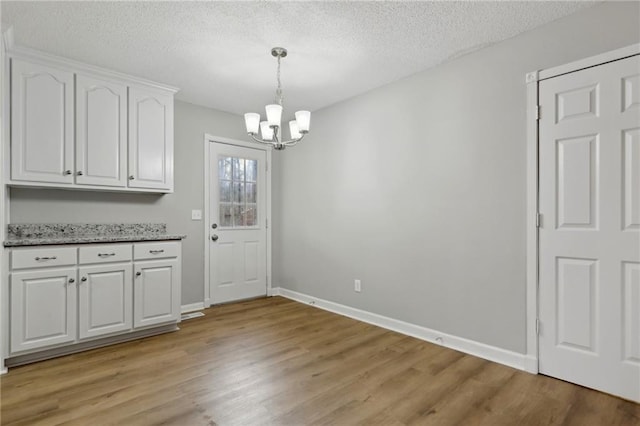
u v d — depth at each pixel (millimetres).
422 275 2852
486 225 2443
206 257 3834
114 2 1949
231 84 3182
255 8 2014
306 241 4055
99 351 2562
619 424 1668
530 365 2213
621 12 1897
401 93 3025
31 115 2480
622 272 1896
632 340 1866
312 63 2734
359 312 3381
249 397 1912
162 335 2918
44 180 2533
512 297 2312
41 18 2100
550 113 2139
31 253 2328
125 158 2930
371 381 2102
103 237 2711
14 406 1812
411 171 2938
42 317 2361
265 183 4391
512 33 2283
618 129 1899
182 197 3652
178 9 2021
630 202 1872
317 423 1680
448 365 2324
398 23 2172
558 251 2111
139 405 1826
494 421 1698
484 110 2463
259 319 3387
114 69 2840
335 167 3672
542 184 2174
